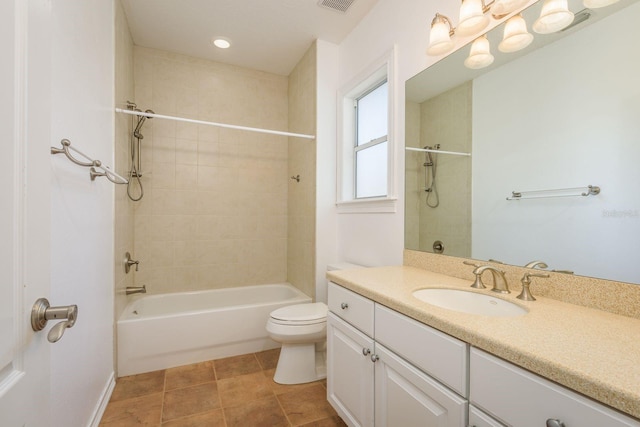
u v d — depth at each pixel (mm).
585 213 1005
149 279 2688
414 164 1767
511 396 694
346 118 2549
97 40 1542
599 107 970
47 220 611
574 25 1040
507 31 1216
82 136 1316
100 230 1600
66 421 1130
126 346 2004
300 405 1698
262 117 3141
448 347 867
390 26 1969
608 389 527
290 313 2008
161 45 2658
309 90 2707
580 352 659
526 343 706
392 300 1098
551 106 1113
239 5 2133
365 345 1264
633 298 887
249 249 3072
